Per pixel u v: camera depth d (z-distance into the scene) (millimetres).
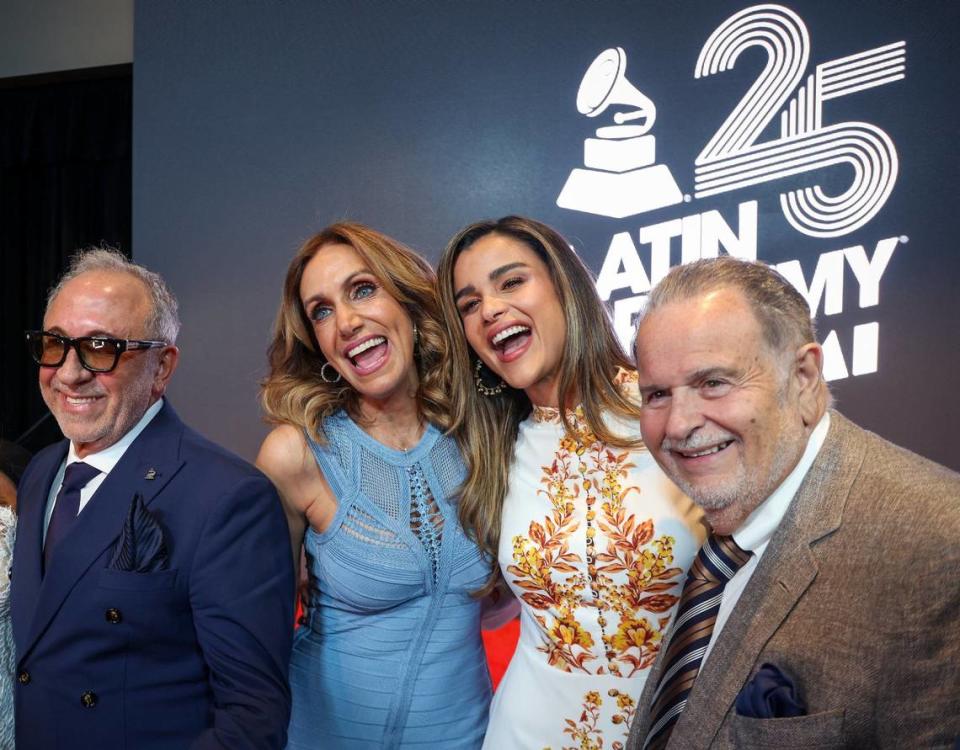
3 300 5945
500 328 1749
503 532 1800
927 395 3387
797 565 1045
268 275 4008
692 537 1631
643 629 1661
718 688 1070
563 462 1767
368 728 1782
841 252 3451
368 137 3910
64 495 1536
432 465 1869
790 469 1107
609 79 3666
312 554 1853
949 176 3346
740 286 1090
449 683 1818
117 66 5148
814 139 3463
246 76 4020
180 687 1442
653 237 3635
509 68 3773
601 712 1679
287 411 1864
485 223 1836
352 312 1795
